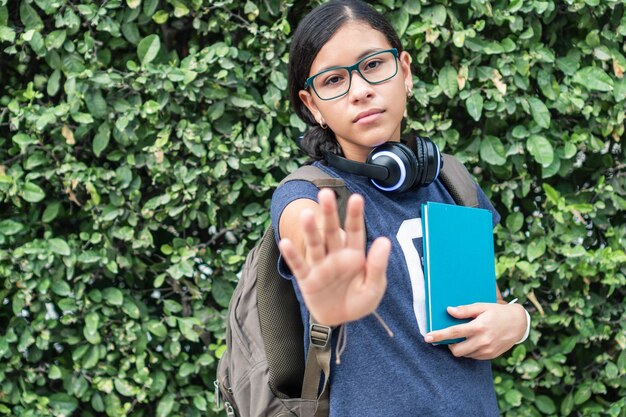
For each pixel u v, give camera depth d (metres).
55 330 2.20
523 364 2.27
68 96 2.09
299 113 1.44
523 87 2.21
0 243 2.10
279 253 1.36
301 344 1.35
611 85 2.23
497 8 2.24
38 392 2.23
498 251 2.29
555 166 2.25
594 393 2.47
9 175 2.13
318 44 1.28
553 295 2.38
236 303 1.48
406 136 1.37
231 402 1.52
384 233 1.25
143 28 2.23
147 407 2.30
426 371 1.22
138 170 2.24
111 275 2.20
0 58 2.20
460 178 1.47
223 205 2.24
